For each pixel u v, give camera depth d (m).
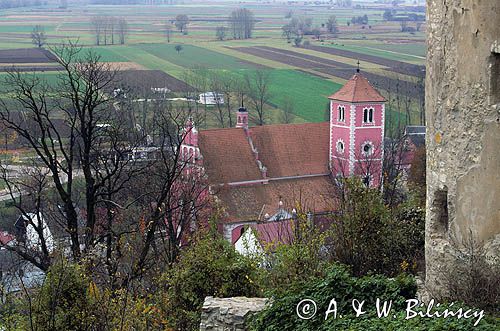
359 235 19.64
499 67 13.46
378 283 14.65
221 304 16.08
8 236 40.59
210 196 46.59
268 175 66.69
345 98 67.88
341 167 59.28
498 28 13.16
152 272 26.86
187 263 18.67
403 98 105.19
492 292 13.45
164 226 32.78
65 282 16.48
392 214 20.89
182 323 18.12
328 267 17.03
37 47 165.75
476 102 13.80
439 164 14.88
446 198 15.05
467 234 14.22
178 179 40.62
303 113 103.69
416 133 82.06
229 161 65.50
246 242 26.00
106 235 25.70
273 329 14.48
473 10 13.59
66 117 46.94
